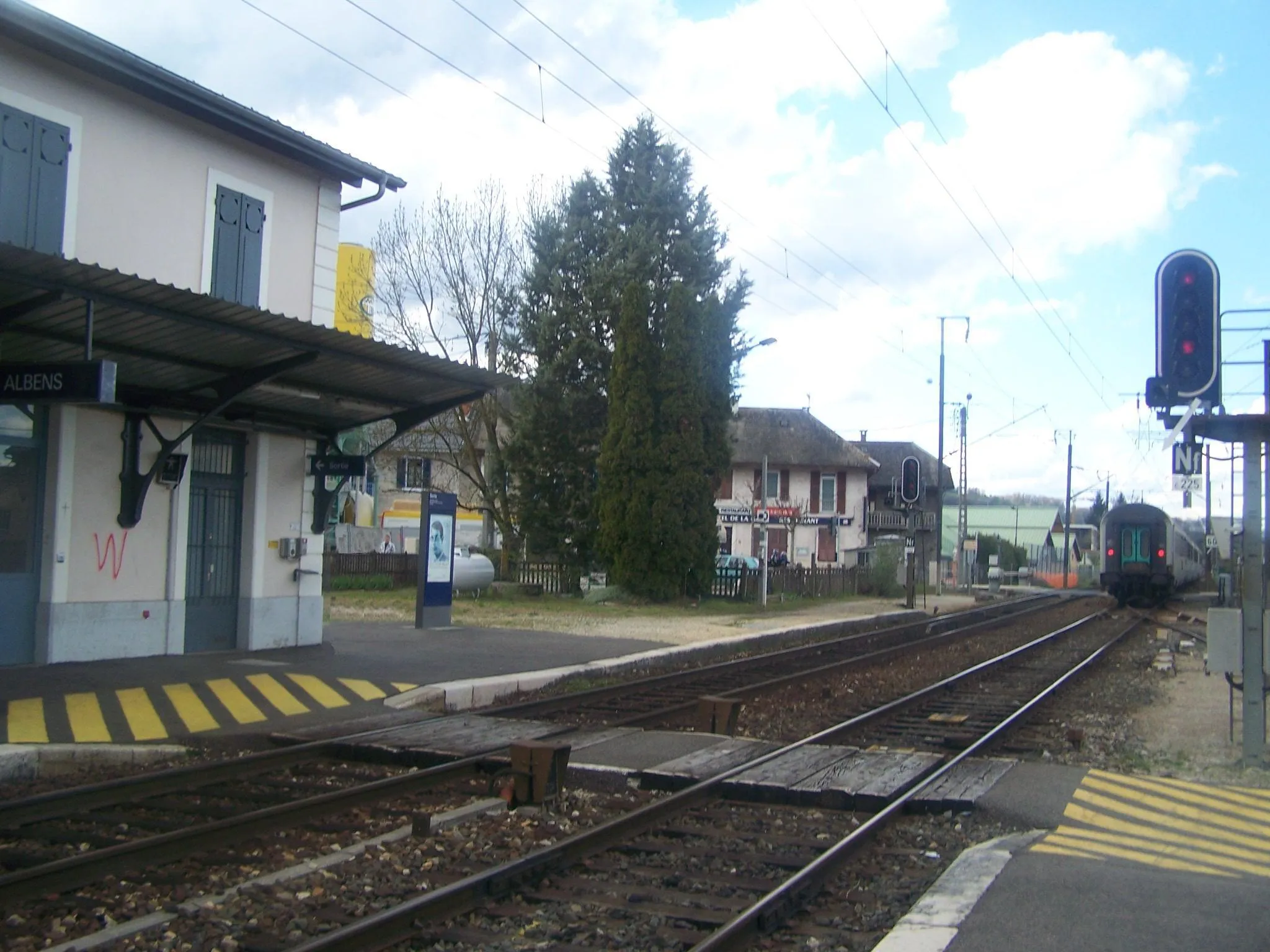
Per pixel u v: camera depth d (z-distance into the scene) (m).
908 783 8.78
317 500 16.38
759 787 8.65
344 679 13.59
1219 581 41.84
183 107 13.77
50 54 12.34
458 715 11.86
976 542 60.03
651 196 35.28
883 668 19.61
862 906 6.28
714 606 31.67
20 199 12.12
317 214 15.91
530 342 34.75
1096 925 5.51
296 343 11.63
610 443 31.62
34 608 12.87
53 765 8.94
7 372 9.62
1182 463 12.13
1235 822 7.75
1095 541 78.31
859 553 54.12
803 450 61.19
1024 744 11.38
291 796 8.39
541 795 8.32
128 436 13.65
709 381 32.94
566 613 26.86
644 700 14.33
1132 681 17.86
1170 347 9.47
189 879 6.34
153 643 14.05
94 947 5.26
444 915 5.80
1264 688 9.87
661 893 6.33
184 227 13.99
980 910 5.72
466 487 44.75
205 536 15.02
